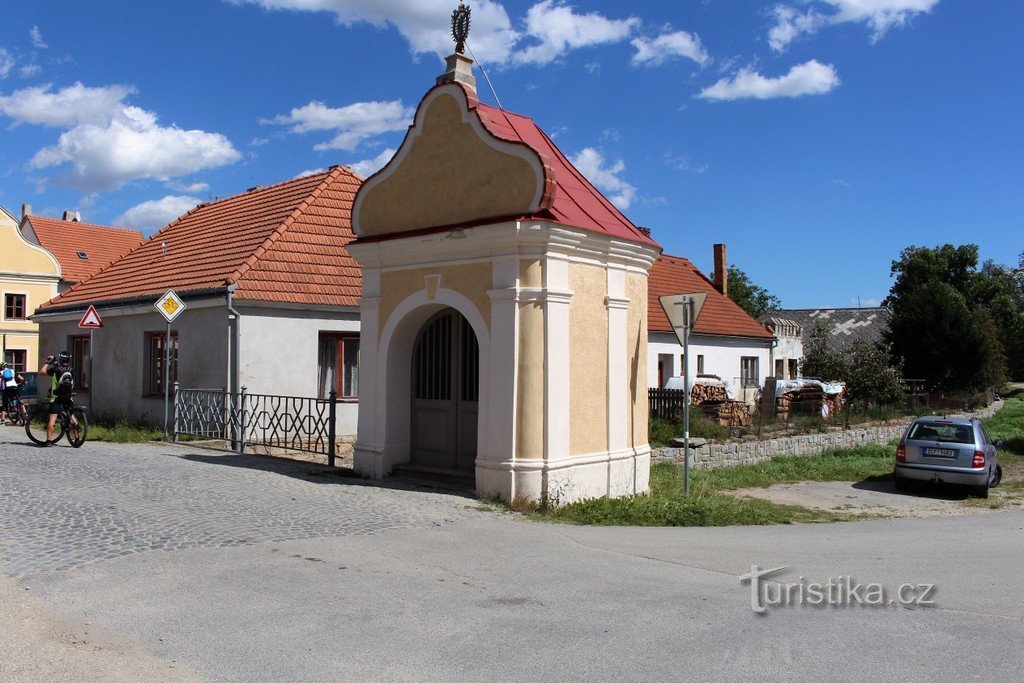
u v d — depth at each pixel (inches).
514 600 248.7
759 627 231.9
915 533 435.2
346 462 548.1
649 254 476.4
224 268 699.4
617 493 450.6
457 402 460.1
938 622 245.1
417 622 225.5
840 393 1149.1
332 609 233.9
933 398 1332.4
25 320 1584.6
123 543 295.1
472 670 192.9
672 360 1219.2
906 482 670.5
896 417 1105.4
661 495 471.5
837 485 701.3
